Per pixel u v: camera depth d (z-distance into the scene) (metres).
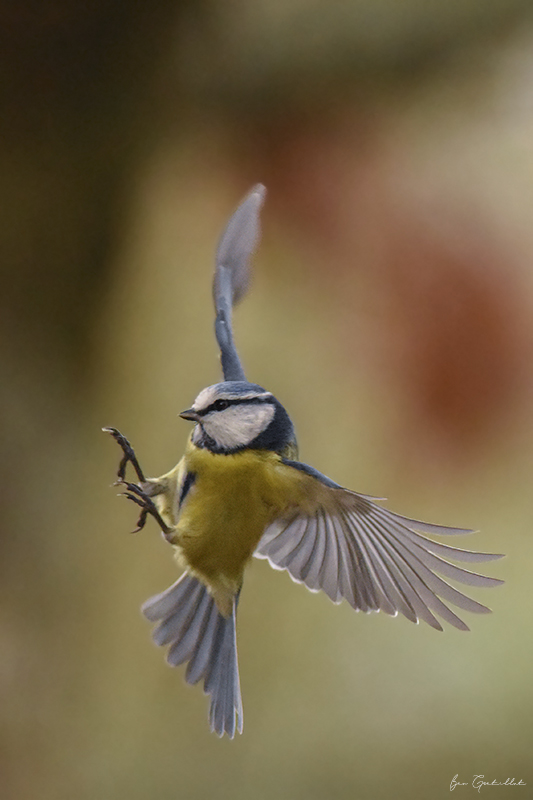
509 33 3.92
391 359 4.45
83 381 4.13
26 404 4.03
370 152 4.38
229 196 4.30
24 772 3.84
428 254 4.54
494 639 4.11
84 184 4.14
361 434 4.38
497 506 4.43
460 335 4.50
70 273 4.13
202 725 3.98
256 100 4.21
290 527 3.49
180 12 4.04
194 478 3.48
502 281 4.49
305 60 4.10
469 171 4.45
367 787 3.88
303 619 4.17
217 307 3.52
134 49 4.07
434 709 4.00
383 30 3.99
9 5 3.94
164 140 4.21
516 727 3.93
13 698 3.90
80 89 4.10
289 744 3.97
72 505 4.04
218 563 3.49
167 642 3.49
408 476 4.41
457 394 4.47
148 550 4.06
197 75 4.14
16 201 4.06
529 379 4.52
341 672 4.09
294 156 4.38
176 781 3.88
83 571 4.01
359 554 3.48
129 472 4.09
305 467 3.47
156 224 4.25
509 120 4.27
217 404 3.47
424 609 3.46
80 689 3.94
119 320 4.18
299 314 4.41
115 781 3.87
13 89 4.03
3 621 3.92
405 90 4.18
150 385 4.14
